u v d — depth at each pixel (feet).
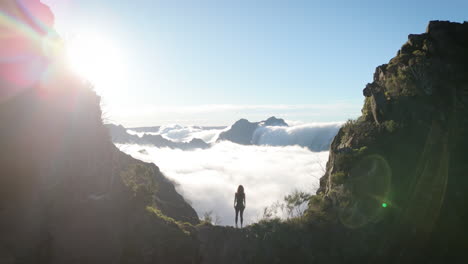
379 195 58.54
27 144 31.71
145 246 38.73
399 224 55.77
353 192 59.47
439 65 74.38
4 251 27.12
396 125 66.44
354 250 53.52
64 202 34.12
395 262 52.16
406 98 70.38
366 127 71.05
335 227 56.18
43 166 32.68
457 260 50.24
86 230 34.53
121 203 40.65
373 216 56.80
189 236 44.29
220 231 52.39
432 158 61.62
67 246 32.42
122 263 36.58
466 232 52.34
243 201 56.18
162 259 39.17
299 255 52.16
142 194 43.73
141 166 50.80
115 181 43.50
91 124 40.42
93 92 41.91
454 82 71.36
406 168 61.05
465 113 65.62
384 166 61.21
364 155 63.52
